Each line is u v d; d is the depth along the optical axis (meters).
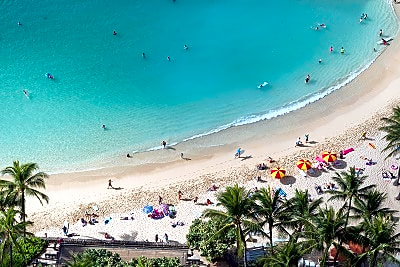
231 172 87.56
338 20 123.44
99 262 65.94
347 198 67.88
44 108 102.62
